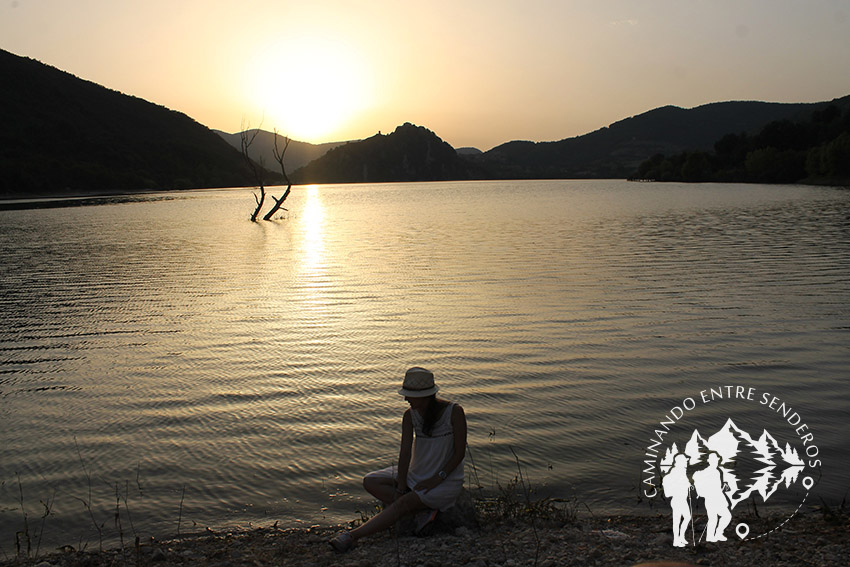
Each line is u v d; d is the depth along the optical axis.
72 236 39.19
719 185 120.94
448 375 10.57
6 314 16.36
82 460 7.57
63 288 20.34
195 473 7.18
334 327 14.16
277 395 9.74
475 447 7.75
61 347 12.96
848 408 8.63
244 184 190.88
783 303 15.73
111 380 10.65
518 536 5.54
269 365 11.35
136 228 45.38
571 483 6.79
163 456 7.64
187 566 5.18
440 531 5.64
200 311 16.31
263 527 6.03
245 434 8.25
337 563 5.06
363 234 38.47
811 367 10.51
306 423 8.60
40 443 8.07
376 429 8.37
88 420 8.84
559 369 10.72
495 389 9.82
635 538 5.49
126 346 12.92
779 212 48.78
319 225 47.12
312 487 6.83
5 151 133.25
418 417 5.50
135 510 6.40
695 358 11.16
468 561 5.02
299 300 17.53
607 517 6.04
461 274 21.22
